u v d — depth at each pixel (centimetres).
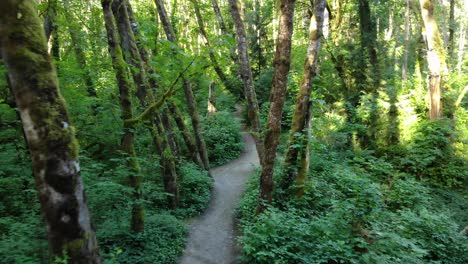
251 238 602
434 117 1239
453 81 1574
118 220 632
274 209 684
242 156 1625
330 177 959
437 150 1124
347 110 1560
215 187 1172
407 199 902
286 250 566
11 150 675
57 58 1015
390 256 547
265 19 2178
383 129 1316
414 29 2908
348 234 586
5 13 288
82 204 335
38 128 304
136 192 625
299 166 868
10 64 296
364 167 1147
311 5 1639
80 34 1119
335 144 1287
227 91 2323
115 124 878
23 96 301
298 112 875
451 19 2566
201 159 1242
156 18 1816
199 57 546
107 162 852
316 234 609
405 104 1328
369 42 1647
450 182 1090
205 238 756
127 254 598
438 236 702
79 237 329
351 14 1869
